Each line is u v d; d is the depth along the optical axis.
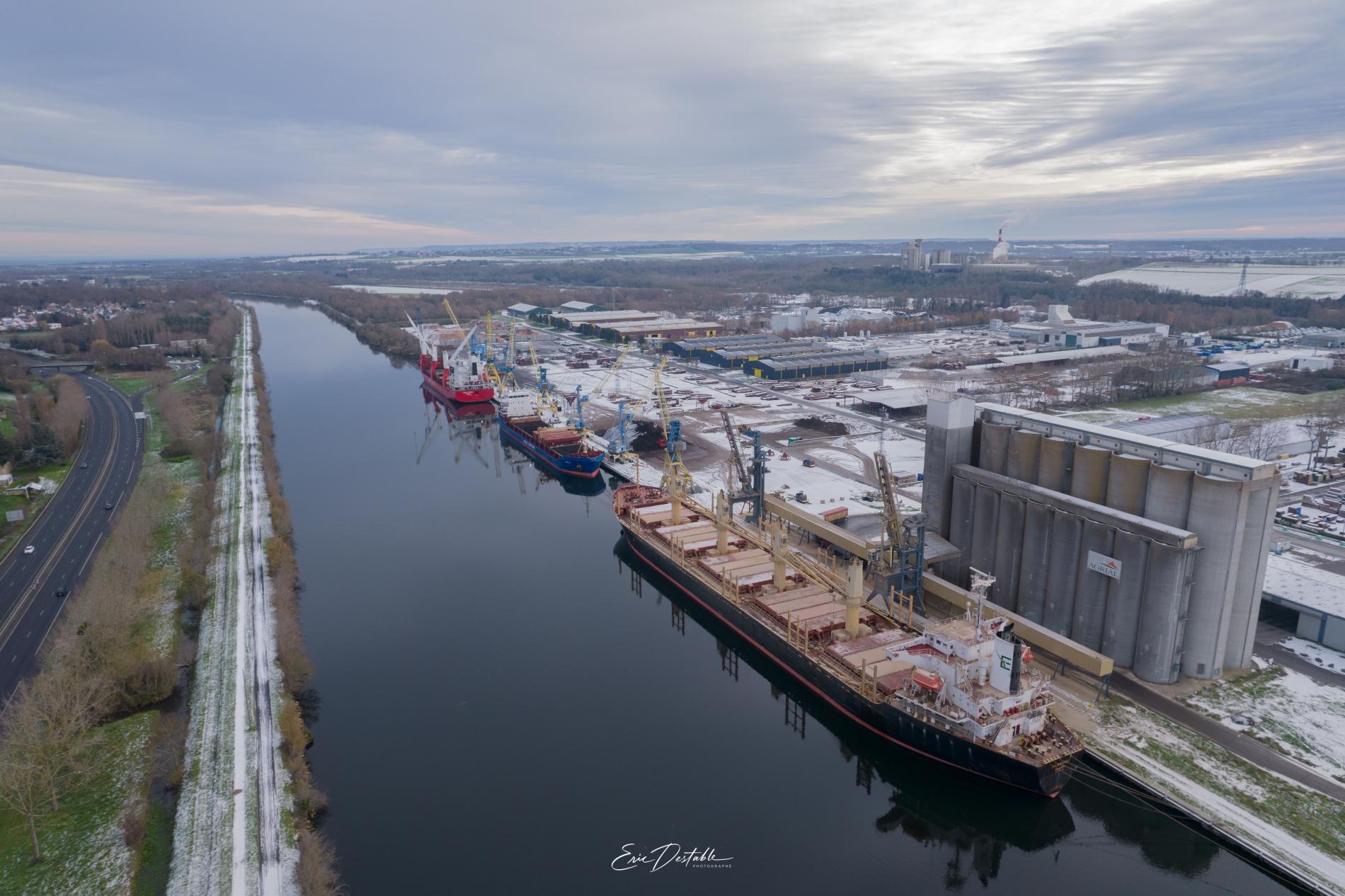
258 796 69.56
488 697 90.19
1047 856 67.75
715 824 70.81
